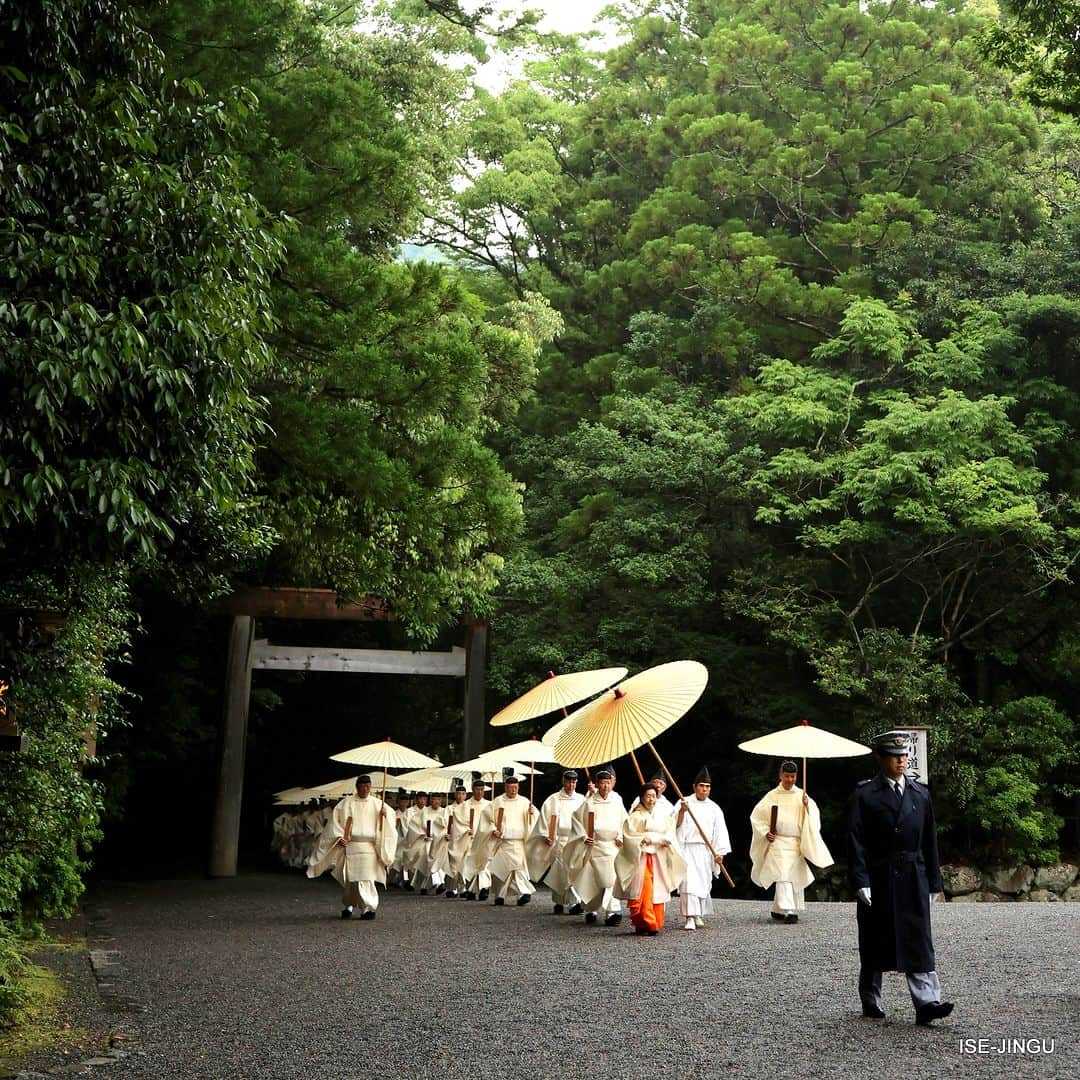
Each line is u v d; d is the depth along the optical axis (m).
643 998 7.62
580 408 28.47
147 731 21.83
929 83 26.78
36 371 5.98
